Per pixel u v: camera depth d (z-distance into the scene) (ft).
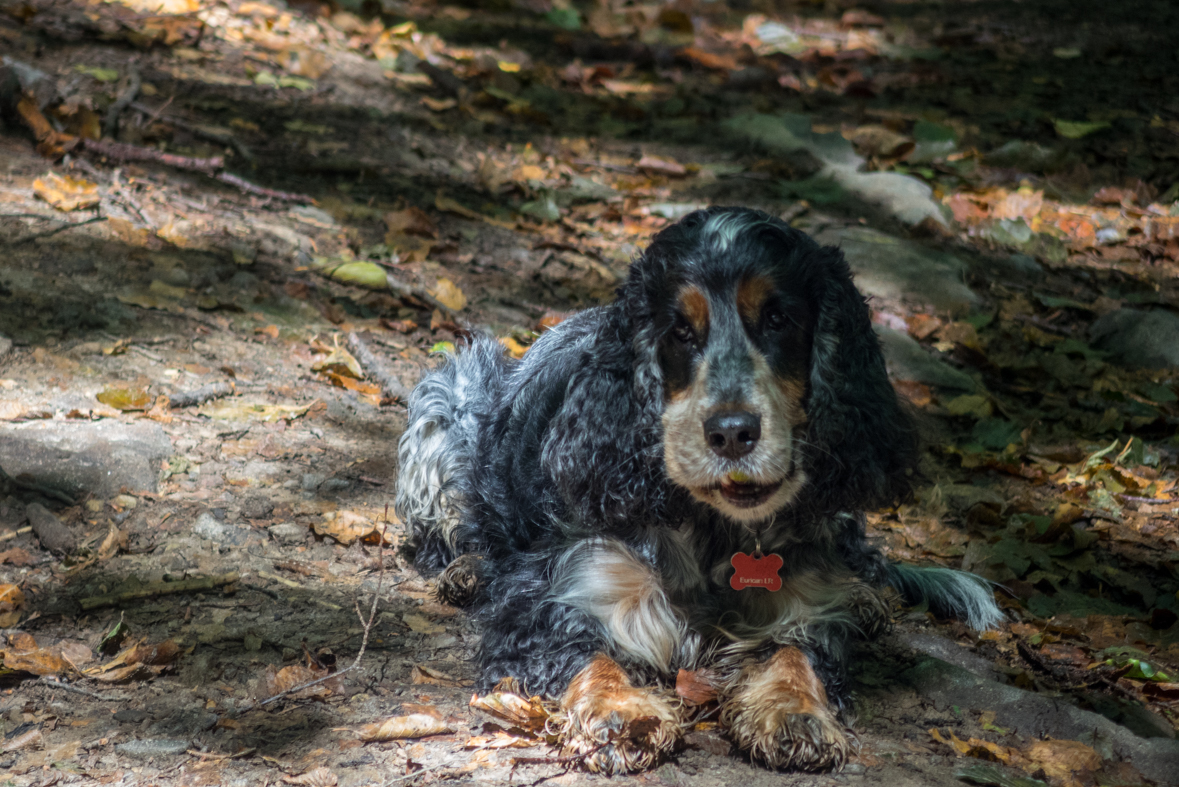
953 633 16.05
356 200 27.73
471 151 32.14
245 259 23.66
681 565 14.11
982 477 20.61
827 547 14.47
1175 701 14.58
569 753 12.19
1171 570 17.65
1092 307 27.27
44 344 19.65
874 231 29.43
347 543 16.66
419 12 43.88
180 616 14.47
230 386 19.70
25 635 13.56
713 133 35.76
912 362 24.06
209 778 11.46
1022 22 50.06
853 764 12.51
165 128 28.53
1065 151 36.01
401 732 12.35
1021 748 13.21
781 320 12.68
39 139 26.16
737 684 13.50
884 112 39.04
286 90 33.14
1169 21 50.29
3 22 32.19
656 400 13.08
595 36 44.45
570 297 25.11
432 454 17.12
